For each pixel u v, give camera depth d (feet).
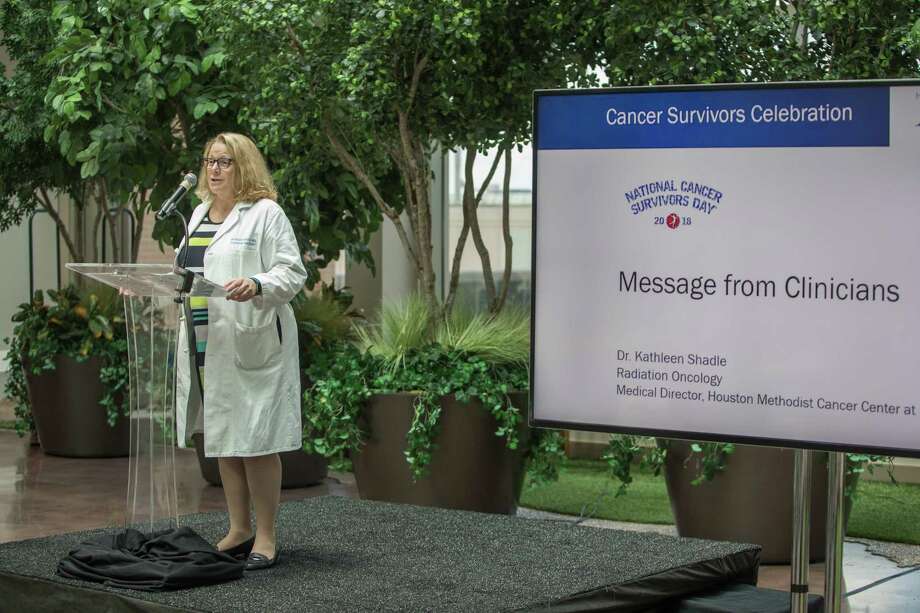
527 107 24.43
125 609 15.37
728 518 21.66
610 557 17.71
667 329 14.61
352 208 28.09
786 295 14.02
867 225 13.64
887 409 13.62
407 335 24.66
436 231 36.52
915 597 19.13
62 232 35.50
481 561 17.47
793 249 13.96
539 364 15.29
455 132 24.97
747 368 14.24
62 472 31.01
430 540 18.97
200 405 17.21
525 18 23.84
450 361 23.86
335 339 28.50
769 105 13.97
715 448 21.42
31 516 25.50
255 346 16.58
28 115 31.17
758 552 18.52
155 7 25.58
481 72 23.70
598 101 14.79
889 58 21.24
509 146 25.26
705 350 14.42
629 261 14.76
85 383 32.91
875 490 27.96
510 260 26.63
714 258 14.32
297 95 23.13
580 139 14.92
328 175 26.61
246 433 16.61
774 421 14.12
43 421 33.73
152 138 27.20
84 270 15.42
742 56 22.12
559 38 23.94
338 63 22.39
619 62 22.25
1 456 33.71
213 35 24.63
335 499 22.63
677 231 14.49
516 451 24.02
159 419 16.44
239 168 17.06
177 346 16.89
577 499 27.43
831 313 13.82
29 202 35.65
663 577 16.72
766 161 14.02
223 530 19.66
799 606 14.23
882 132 13.53
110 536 16.93
